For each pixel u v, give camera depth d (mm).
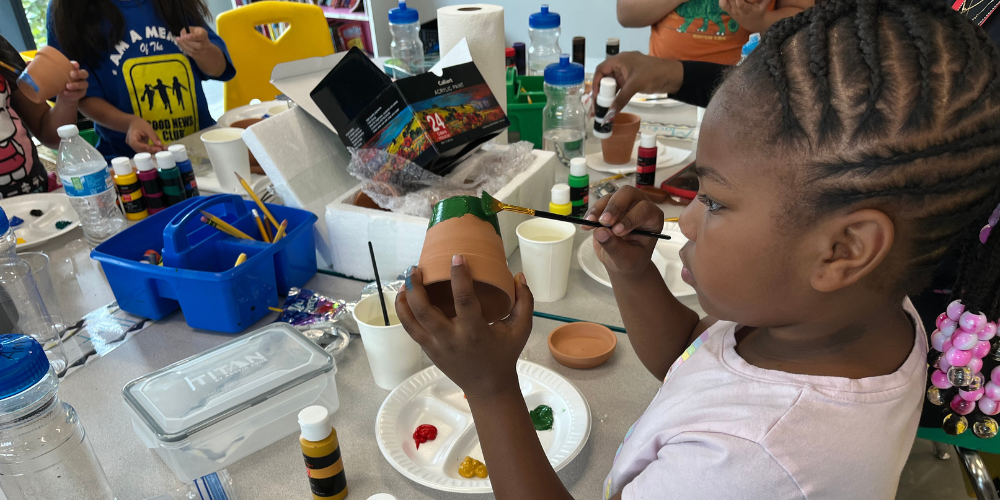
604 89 1491
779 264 488
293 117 1263
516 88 1791
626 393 916
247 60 2484
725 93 490
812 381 514
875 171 426
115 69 2070
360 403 917
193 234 1155
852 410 503
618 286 830
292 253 1166
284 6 2500
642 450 604
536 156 1371
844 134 427
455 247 580
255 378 837
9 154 1758
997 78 448
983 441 738
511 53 2053
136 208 1451
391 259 1177
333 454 726
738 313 540
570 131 1654
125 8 2074
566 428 842
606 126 1530
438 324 543
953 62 431
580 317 1090
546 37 2055
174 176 1432
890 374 531
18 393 662
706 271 533
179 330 1096
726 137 478
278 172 1208
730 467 495
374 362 923
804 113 438
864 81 424
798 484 481
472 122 1268
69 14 1943
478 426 604
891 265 479
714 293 539
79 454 766
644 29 3723
